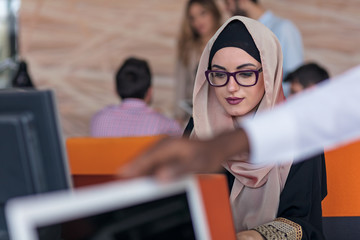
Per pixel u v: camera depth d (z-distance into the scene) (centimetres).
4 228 83
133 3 564
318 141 63
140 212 60
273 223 127
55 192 82
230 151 59
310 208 140
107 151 153
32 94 79
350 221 167
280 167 141
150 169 55
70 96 570
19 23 562
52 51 569
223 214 85
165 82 564
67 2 567
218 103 152
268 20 332
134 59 236
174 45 565
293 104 64
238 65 140
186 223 64
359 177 166
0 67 548
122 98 232
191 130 164
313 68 254
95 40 571
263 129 61
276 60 145
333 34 548
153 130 224
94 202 56
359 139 166
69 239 55
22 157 78
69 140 156
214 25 388
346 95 63
